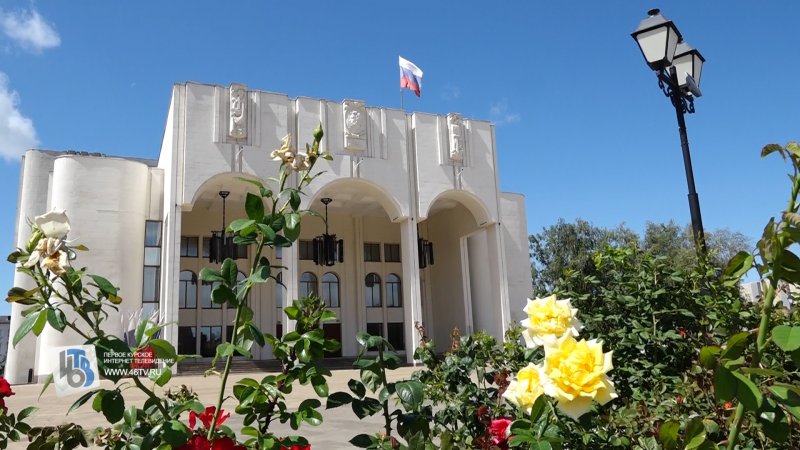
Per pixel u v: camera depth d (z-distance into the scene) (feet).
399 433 7.91
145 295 89.71
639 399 11.28
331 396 7.89
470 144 109.40
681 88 25.71
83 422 33.88
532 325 6.23
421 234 132.57
